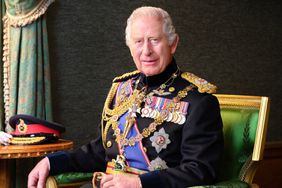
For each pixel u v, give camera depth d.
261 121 1.67
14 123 2.27
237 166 1.70
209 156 1.43
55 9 2.79
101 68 2.97
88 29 2.91
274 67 3.95
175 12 3.32
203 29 3.47
